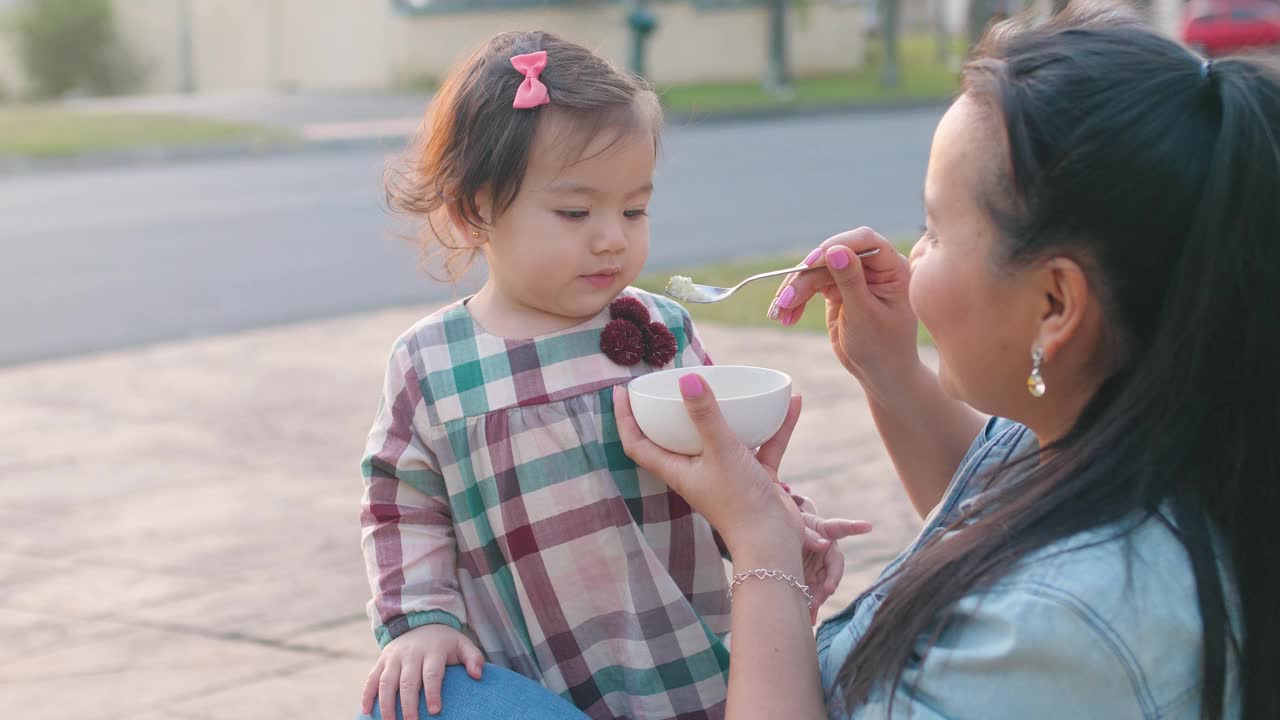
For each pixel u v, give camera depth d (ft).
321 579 11.54
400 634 5.70
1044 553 3.96
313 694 9.31
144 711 9.12
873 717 4.24
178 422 16.90
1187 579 3.86
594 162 5.64
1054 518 4.01
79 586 11.57
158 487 14.32
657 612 5.66
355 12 86.48
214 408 17.48
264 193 39.19
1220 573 3.96
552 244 5.69
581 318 5.96
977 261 4.15
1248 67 3.91
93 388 18.81
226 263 28.25
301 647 10.14
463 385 5.83
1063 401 4.35
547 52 5.87
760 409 5.22
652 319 6.22
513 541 5.76
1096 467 4.01
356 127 58.08
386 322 22.56
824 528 6.24
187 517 13.32
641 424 5.17
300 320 22.94
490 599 5.87
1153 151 3.84
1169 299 3.90
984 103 4.12
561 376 5.79
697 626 5.67
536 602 5.78
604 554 5.70
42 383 19.22
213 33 94.32
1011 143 3.98
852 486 12.94
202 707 9.16
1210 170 3.81
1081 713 3.90
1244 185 3.75
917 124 55.83
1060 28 4.21
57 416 17.40
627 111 5.73
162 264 28.32
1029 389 4.29
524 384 5.78
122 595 11.32
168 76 96.68
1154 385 3.93
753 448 5.37
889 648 4.20
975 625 4.04
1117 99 3.90
